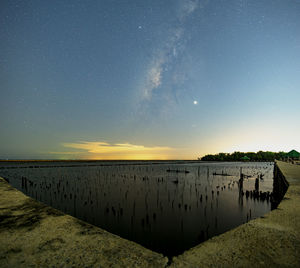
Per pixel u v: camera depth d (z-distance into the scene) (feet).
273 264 5.74
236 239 7.51
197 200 69.41
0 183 19.34
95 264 5.43
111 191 87.04
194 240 37.47
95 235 7.32
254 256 6.17
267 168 254.06
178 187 98.53
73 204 63.93
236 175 158.40
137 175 161.89
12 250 6.11
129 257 5.86
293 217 10.52
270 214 11.11
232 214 53.57
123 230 42.19
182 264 5.61
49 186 101.30
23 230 7.61
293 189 22.90
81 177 146.20
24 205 11.00
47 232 7.47
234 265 5.61
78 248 6.32
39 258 5.69
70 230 7.68
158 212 55.01
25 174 169.68
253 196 73.31
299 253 6.43
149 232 41.06
